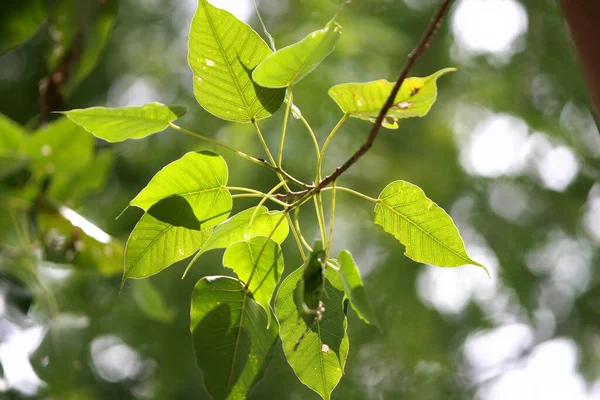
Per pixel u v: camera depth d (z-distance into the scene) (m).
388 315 7.09
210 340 1.69
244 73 1.71
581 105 7.31
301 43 1.54
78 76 3.14
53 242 3.35
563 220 7.62
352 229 7.03
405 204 1.80
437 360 7.45
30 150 3.44
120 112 1.65
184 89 7.27
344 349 1.77
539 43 7.27
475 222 7.54
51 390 3.33
